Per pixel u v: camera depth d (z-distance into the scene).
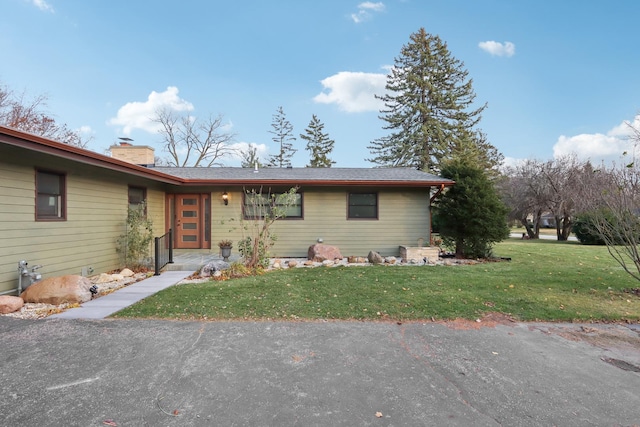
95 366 2.91
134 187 8.72
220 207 10.38
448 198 9.91
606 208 6.06
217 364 2.97
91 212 7.08
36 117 18.17
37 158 5.73
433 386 2.62
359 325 4.00
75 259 6.61
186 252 10.35
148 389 2.55
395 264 8.71
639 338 3.64
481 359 3.11
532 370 2.90
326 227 10.38
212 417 2.21
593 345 3.45
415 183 9.63
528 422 2.18
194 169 11.95
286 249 10.33
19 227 5.40
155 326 3.90
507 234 9.49
